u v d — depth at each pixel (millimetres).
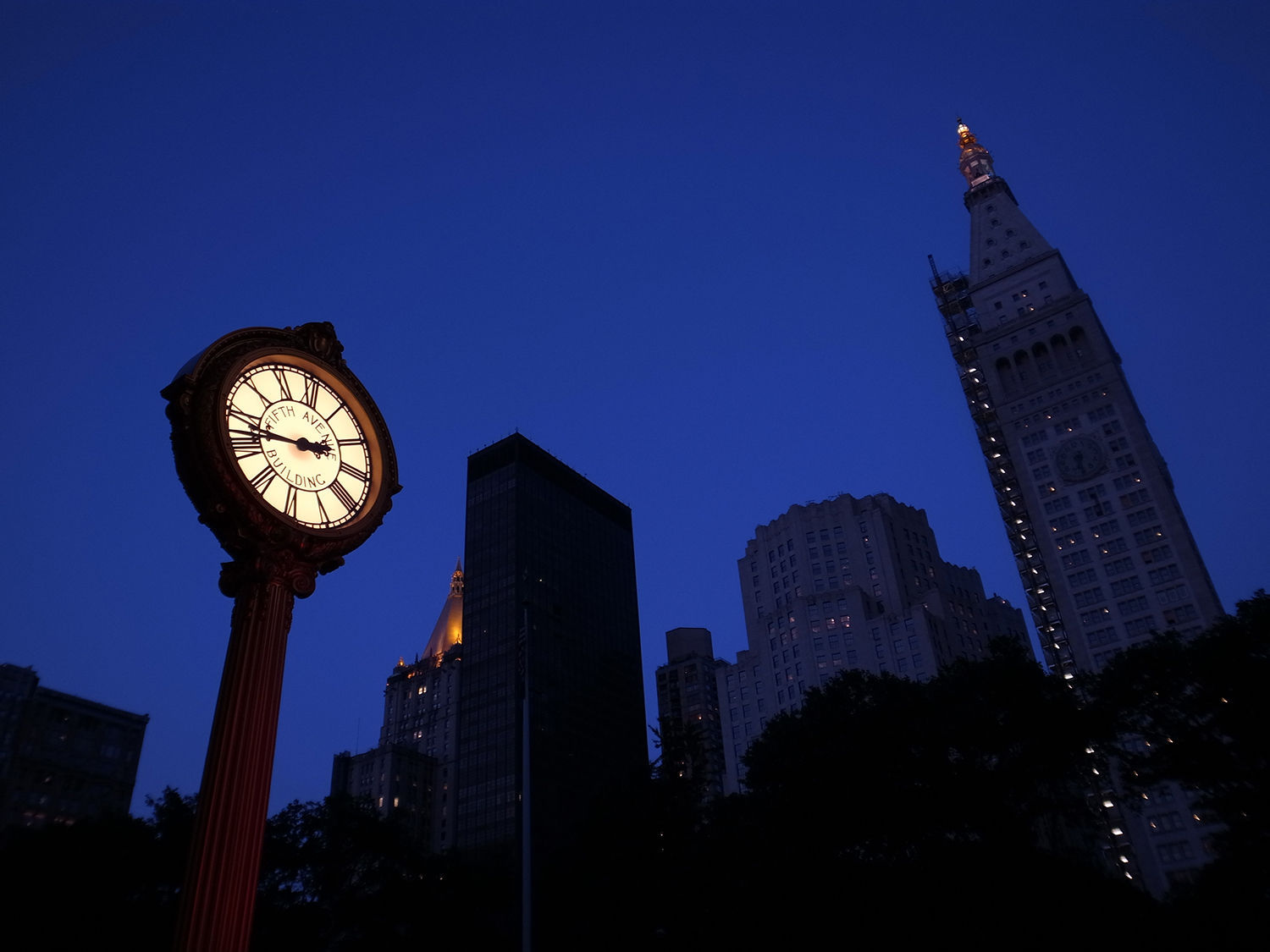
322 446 14406
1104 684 58156
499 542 196500
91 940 48312
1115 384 167375
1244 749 53438
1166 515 153875
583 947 59656
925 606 179375
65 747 135750
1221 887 55406
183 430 13055
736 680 188750
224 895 10953
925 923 50875
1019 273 193000
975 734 57031
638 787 65562
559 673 186250
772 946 52781
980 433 183875
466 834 169750
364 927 58219
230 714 12023
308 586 13570
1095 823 62000
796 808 57812
